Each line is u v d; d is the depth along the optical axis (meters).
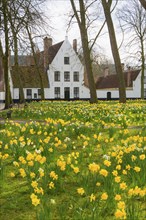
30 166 6.27
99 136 9.10
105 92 81.56
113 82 81.88
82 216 4.30
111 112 16.52
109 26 28.62
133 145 7.16
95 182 5.59
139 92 80.12
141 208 4.88
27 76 75.75
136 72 80.88
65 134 11.17
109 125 12.30
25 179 6.48
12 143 8.03
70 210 4.88
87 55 31.33
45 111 18.72
